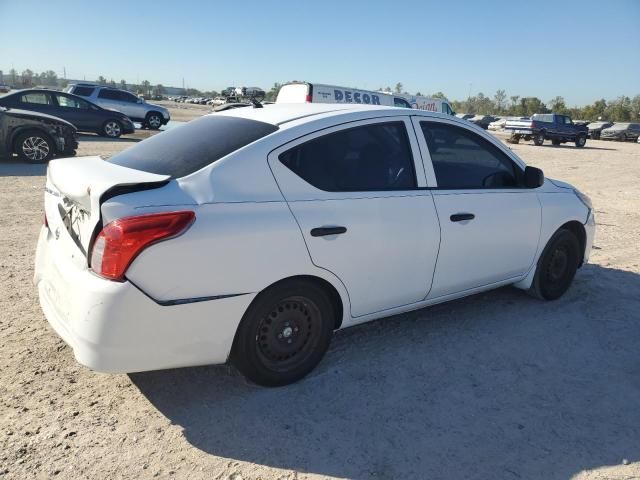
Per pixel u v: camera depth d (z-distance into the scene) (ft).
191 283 9.07
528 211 14.37
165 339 9.08
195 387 10.83
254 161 10.02
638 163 69.56
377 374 11.59
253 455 8.95
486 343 13.23
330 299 11.30
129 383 10.85
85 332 8.69
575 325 14.51
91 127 63.72
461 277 13.19
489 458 9.10
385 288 11.72
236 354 10.25
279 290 10.19
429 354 12.56
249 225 9.55
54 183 10.36
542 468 8.90
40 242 11.51
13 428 9.27
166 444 9.12
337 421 9.93
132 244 8.54
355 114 11.53
